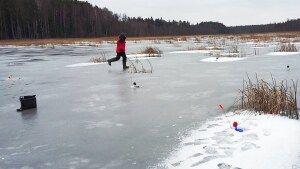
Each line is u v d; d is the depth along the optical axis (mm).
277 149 5805
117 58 18422
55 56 30250
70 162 5852
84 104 9977
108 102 10086
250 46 36188
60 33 99062
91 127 7691
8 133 7555
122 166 5586
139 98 10469
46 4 96875
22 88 13305
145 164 5609
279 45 35781
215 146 6102
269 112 7883
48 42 66562
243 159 5508
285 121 7199
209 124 7441
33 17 92500
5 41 74438
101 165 5672
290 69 15508
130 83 13297
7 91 12781
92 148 6426
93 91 11953
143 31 136125
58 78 15617
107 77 15219
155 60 22609
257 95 8328
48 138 7090
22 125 8117
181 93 10977
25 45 57500
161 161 5680
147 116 8383
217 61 20516
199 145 6215
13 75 17531
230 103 9297
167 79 13977
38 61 25391
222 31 178500
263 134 6508
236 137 6461
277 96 8125
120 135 7055
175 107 9164
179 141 6523
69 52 35812
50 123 8164
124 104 9750
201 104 9375
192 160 5613
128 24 131625
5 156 6230
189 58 23266
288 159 5434
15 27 89312
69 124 8008
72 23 102625
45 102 10508
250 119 7488
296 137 6262
